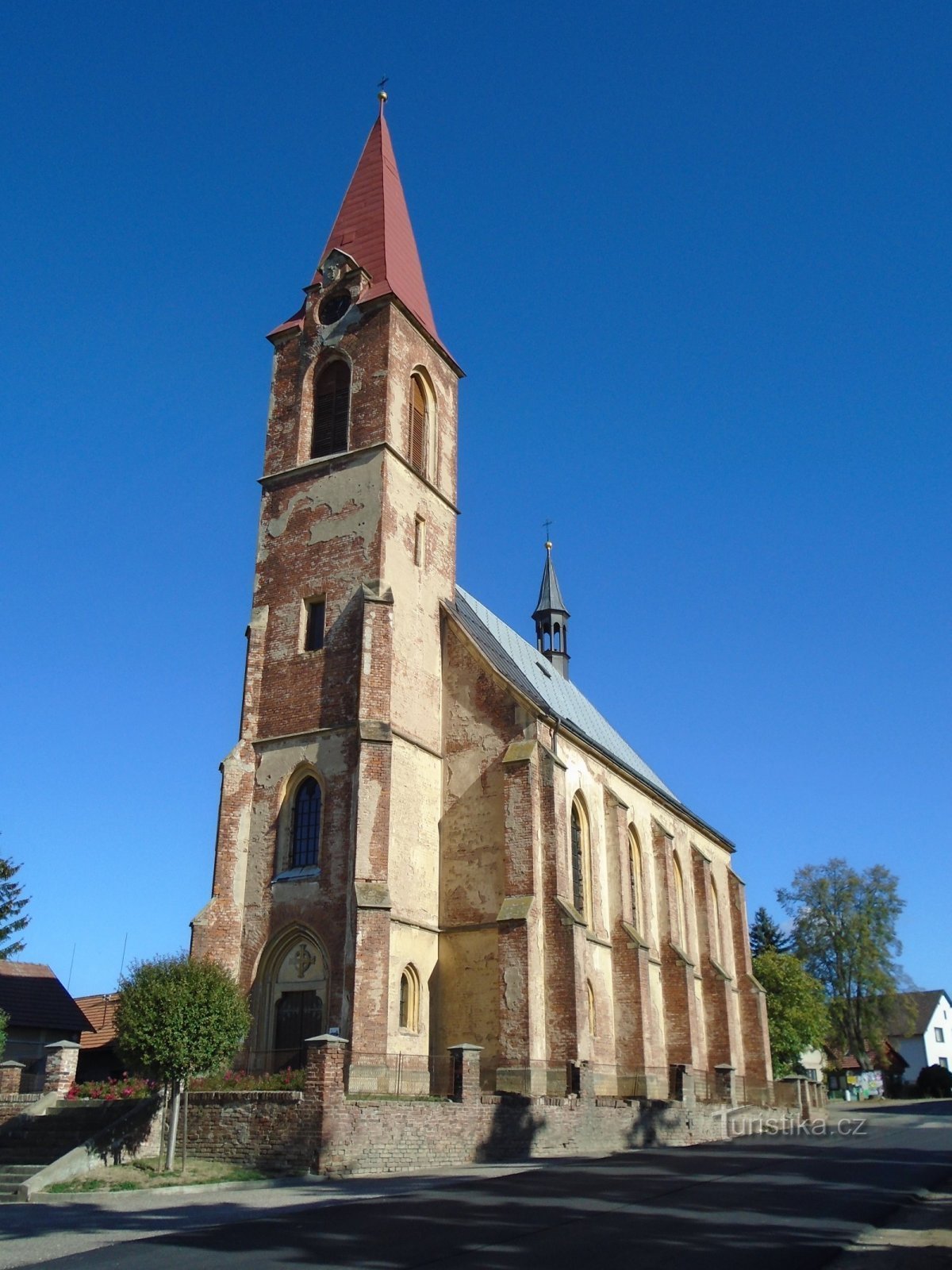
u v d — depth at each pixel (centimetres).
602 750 4631
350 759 3588
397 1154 2584
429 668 4000
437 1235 1509
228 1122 2562
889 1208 1786
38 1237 1662
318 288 4388
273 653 3912
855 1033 9300
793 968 8081
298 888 3512
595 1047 4200
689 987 4962
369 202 4647
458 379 4681
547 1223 1605
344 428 4162
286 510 4119
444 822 3859
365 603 3722
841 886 9500
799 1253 1355
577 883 4319
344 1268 1281
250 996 3456
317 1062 2509
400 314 4266
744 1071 6081
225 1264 1334
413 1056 3416
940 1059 12338
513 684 3912
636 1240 1451
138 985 2578
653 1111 3719
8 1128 2798
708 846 6362
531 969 3472
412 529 4078
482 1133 2848
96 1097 2988
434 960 3656
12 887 4966
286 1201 2030
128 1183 2295
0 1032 3734
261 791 3734
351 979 3219
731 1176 2280
